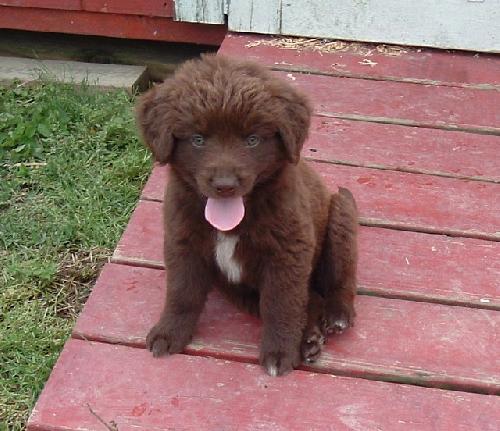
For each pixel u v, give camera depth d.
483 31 1.71
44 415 1.00
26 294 1.30
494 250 1.25
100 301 1.15
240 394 1.02
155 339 1.08
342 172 1.39
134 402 1.02
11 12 1.93
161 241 1.25
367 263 1.22
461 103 1.57
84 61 2.04
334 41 1.77
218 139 0.95
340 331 1.10
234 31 1.80
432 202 1.33
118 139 1.66
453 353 1.08
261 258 1.04
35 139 1.67
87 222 1.44
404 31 1.74
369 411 1.01
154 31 1.91
